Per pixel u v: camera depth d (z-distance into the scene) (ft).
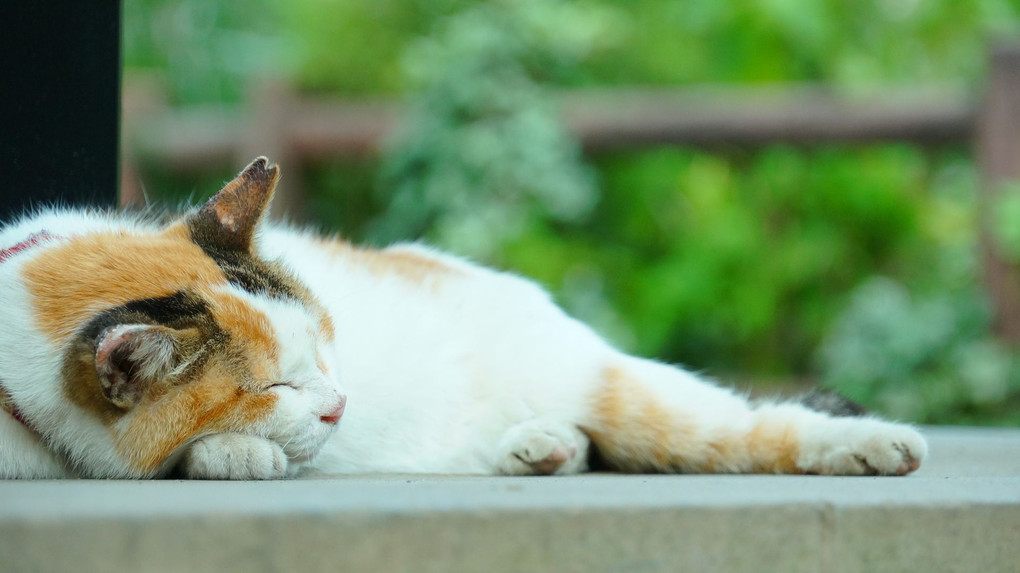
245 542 5.24
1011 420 24.45
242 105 35.27
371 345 9.61
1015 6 33.17
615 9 34.94
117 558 5.11
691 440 9.56
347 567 5.35
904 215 32.55
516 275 11.80
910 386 25.59
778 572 6.02
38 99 11.00
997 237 26.23
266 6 38.70
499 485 7.01
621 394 9.78
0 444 7.71
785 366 32.48
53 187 11.05
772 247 32.55
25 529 5.04
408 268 10.71
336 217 35.78
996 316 25.80
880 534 6.24
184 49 38.09
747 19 32.24
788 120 29.76
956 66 33.73
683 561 5.85
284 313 8.13
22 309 7.87
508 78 31.09
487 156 30.25
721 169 33.47
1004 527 6.52
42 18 10.98
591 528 5.70
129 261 8.08
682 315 31.83
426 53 31.94
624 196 33.60
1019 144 26.76
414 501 5.72
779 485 7.13
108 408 7.65
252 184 8.86
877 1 33.73
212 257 8.39
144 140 33.35
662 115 30.37
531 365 9.97
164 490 6.37
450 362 9.95
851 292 31.86
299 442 8.08
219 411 7.77
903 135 29.32
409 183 31.17
